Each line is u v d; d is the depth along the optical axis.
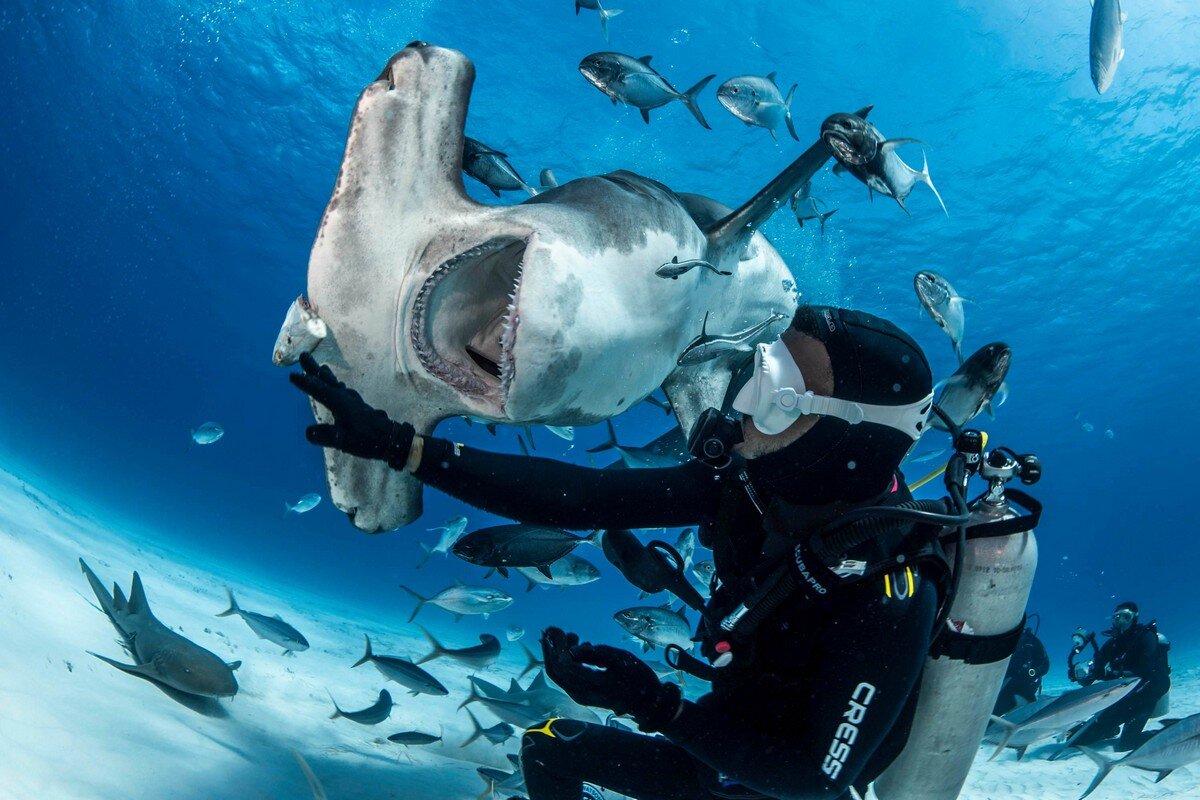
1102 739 7.65
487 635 5.11
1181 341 38.56
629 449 5.54
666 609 5.03
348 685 7.05
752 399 1.67
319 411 2.57
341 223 2.45
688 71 26.02
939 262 29.88
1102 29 4.86
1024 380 42.22
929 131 26.28
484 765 5.48
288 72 28.27
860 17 23.38
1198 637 29.14
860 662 1.58
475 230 2.54
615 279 2.85
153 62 29.42
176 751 3.66
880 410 1.65
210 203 38.50
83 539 10.23
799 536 1.74
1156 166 26.97
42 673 3.79
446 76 2.51
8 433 40.38
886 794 2.12
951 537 1.93
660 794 2.17
